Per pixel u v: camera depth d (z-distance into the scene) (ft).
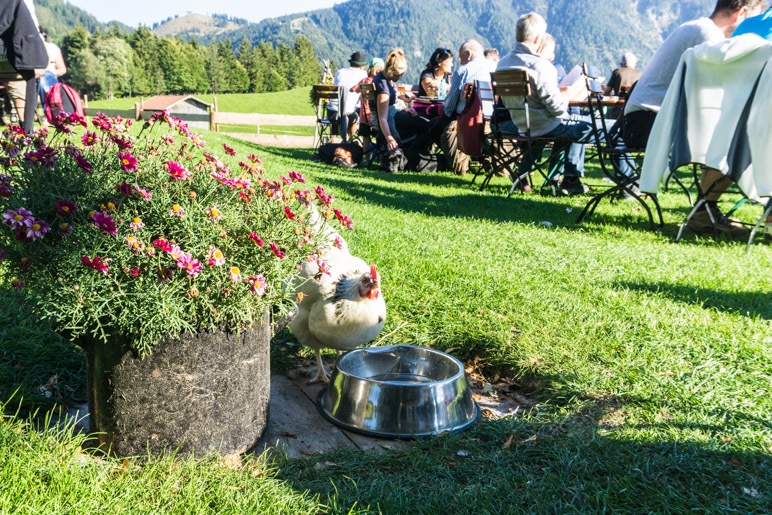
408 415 8.22
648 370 9.70
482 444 7.89
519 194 28.19
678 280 14.70
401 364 9.87
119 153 6.56
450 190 28.55
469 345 10.88
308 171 30.86
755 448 7.62
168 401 6.95
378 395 8.30
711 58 16.92
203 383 7.07
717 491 6.84
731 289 14.20
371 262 14.62
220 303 6.90
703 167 20.10
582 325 11.34
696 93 17.69
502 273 14.42
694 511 6.50
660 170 19.16
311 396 9.41
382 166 35.53
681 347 10.64
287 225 7.41
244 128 92.02
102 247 6.47
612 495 6.75
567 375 9.60
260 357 7.67
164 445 7.03
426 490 6.79
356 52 43.80
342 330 9.15
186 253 6.51
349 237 17.08
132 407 6.92
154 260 6.47
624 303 12.63
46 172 6.72
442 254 16.03
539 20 24.54
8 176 6.79
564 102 24.88
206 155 7.54
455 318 11.60
